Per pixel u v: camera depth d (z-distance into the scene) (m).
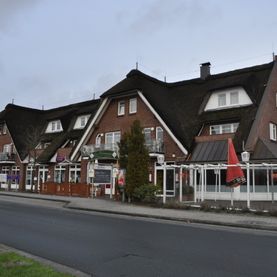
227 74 33.53
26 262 7.45
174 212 18.98
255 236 12.38
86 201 25.78
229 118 28.94
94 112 36.53
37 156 44.06
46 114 52.78
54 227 13.66
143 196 24.08
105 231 12.91
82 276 7.11
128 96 34.56
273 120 30.95
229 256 9.05
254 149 27.22
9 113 50.81
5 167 49.59
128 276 7.30
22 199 28.92
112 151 31.39
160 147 30.38
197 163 27.53
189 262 8.41
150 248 9.95
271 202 24.31
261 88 29.69
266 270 7.75
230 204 21.69
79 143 37.19
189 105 33.09
